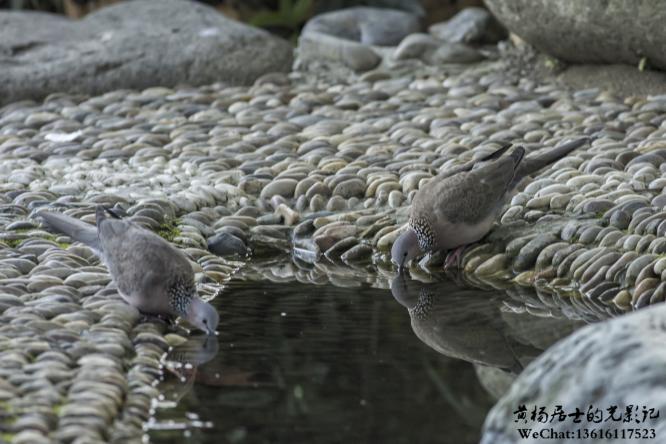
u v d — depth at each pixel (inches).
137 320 337.4
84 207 432.8
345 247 427.2
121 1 786.2
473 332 339.3
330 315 356.5
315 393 289.7
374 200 454.3
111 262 342.3
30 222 419.2
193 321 330.6
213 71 650.2
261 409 278.8
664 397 215.8
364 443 259.0
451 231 390.9
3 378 279.7
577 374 232.8
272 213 454.3
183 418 273.1
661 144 468.1
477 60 666.8
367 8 738.2
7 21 684.7
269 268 415.5
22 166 497.7
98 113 589.3
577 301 368.2
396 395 287.9
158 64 645.3
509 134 512.4
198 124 561.0
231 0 802.8
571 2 573.9
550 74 627.8
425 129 539.8
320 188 461.4
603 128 511.8
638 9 545.6
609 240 388.2
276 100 602.2
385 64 673.6
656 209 398.3
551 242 396.5
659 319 240.8
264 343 327.9
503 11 621.6
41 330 315.3
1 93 622.5
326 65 676.1
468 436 261.9
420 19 733.3
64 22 692.7
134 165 502.6
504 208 427.8
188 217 441.4
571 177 446.9
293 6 818.2
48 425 255.9
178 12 697.6
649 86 574.9
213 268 399.9
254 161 497.7
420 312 359.6
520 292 379.6
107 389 276.5
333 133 540.1
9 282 354.6
